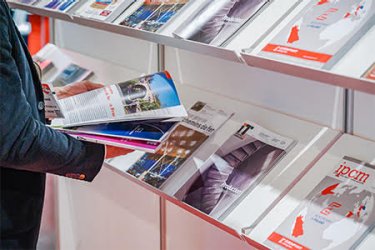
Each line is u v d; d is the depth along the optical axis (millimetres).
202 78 2404
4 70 1460
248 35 1641
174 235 2555
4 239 1677
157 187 1961
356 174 1684
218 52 1669
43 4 2426
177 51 2484
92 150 1696
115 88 1938
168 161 2047
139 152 2156
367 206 1580
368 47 1410
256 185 1804
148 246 2715
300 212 1646
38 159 1562
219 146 2010
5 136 1465
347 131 1898
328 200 1643
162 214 2578
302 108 2031
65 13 2250
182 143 2094
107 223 2896
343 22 1511
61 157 1608
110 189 2820
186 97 2328
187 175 1952
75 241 3070
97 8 2164
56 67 2918
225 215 1751
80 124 1771
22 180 1688
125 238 2830
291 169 1801
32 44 3266
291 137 1916
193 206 1830
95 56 3014
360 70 1349
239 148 1962
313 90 1972
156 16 1930
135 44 2711
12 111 1468
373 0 1523
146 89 1911
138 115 1791
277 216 1674
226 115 2137
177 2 1941
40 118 1720
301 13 1616
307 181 1737
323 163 1771
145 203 2650
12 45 1576
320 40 1487
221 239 2324
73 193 3004
